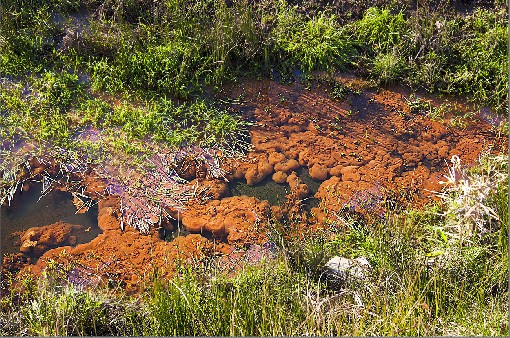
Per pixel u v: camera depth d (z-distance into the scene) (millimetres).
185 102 6879
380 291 4773
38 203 5820
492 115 7125
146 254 5395
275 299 4719
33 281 5090
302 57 7438
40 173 6051
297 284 4816
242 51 7363
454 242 5090
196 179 6094
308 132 6668
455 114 7082
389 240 5176
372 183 6125
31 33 7418
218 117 6711
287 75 7340
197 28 7418
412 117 6988
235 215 5750
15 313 4609
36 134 6348
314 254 5051
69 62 7121
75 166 6113
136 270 5230
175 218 5754
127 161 6203
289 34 7602
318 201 6004
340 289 4871
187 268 5074
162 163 6191
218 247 5504
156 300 4613
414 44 7535
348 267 4988
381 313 4656
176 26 7559
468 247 5082
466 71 7309
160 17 7738
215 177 6117
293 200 5965
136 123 6535
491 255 5145
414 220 5582
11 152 6172
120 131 6453
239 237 5566
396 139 6688
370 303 4672
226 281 4848
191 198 5895
